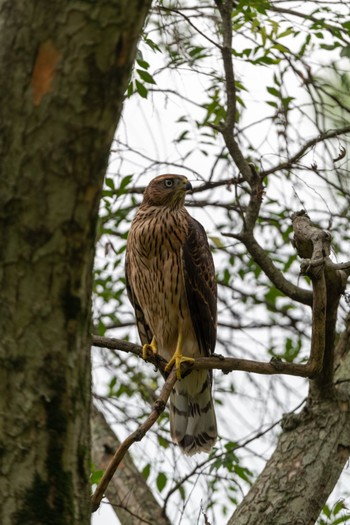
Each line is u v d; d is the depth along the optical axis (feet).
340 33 40.47
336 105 43.21
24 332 19.22
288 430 35.88
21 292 19.13
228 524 33.17
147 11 18.81
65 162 18.72
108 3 18.29
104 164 19.20
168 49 43.06
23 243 18.97
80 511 19.77
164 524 39.40
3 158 18.75
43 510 19.19
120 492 41.34
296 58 42.11
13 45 18.56
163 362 40.57
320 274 29.48
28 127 18.60
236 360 31.32
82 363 19.98
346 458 34.96
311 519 33.30
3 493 19.06
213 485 39.37
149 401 47.50
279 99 43.11
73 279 19.38
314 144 39.58
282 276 36.40
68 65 18.43
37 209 18.88
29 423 19.29
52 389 19.45
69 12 18.35
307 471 34.06
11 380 19.21
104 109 18.65
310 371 31.30
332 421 35.35
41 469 19.33
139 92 38.81
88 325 20.17
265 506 33.22
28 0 18.52
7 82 18.58
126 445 25.23
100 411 46.83
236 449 39.27
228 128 37.58
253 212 36.52
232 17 41.45
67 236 19.07
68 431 19.62
